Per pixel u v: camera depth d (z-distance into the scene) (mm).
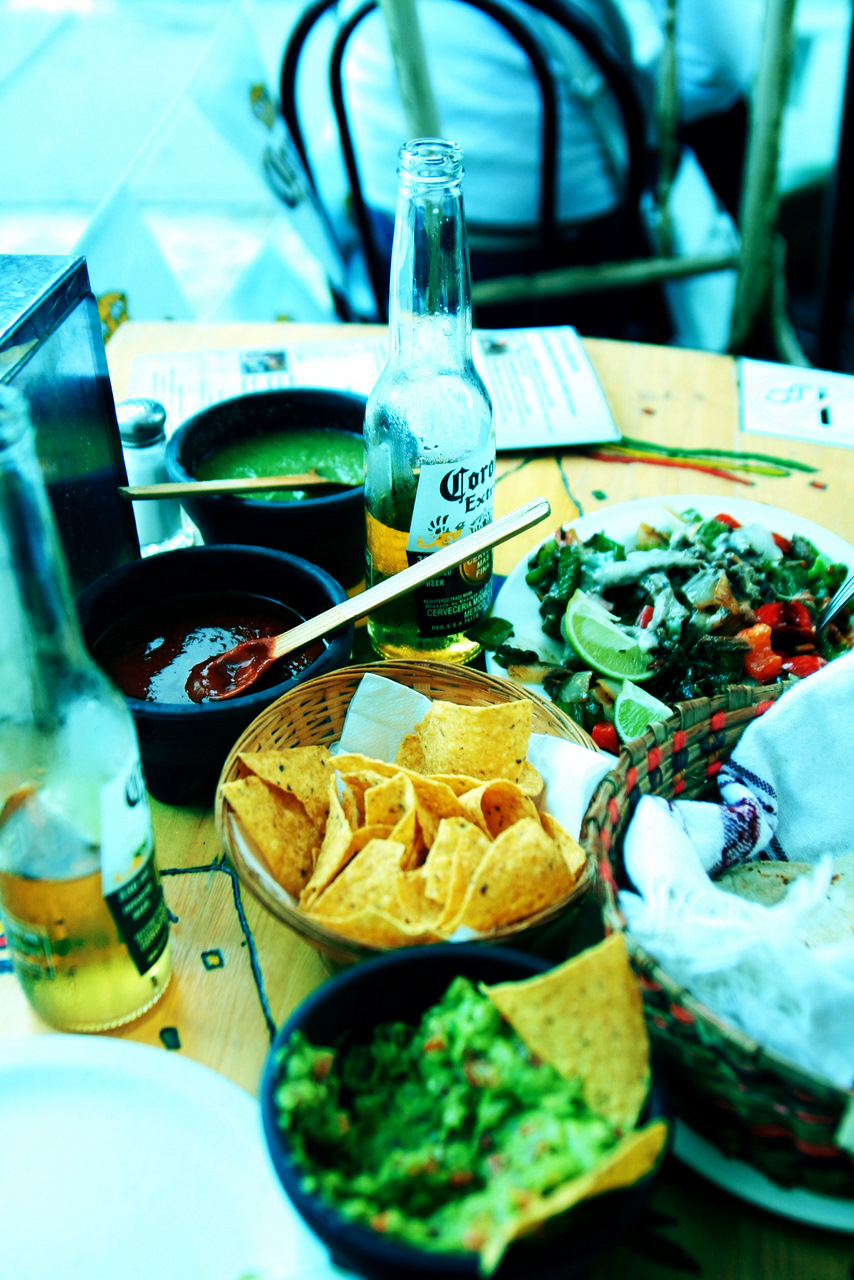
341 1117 481
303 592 860
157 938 626
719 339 2506
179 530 1148
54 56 4371
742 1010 527
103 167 3668
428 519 842
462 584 860
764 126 1631
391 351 851
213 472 1038
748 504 1092
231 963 695
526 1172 438
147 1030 652
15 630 530
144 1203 548
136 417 1072
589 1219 435
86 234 1499
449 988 529
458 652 918
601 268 1938
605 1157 433
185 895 742
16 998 662
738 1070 479
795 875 688
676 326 2479
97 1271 524
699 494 1140
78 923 578
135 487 910
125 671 813
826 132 2773
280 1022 659
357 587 1042
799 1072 455
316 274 2836
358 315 2062
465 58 1803
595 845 583
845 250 2059
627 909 566
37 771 561
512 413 1303
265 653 790
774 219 1740
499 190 1952
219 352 1441
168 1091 587
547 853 592
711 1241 537
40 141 3803
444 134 1902
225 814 642
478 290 1896
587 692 874
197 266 3164
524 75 1801
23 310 771
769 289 1826
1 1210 548
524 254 2051
